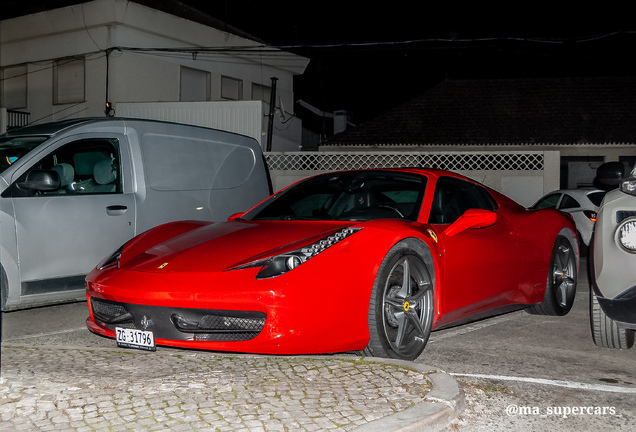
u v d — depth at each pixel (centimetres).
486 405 346
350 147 2545
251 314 373
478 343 493
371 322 395
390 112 2683
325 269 380
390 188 500
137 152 625
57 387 345
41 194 548
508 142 2492
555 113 2597
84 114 1992
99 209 578
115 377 364
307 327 371
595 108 2602
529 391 371
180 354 417
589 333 530
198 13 2211
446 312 451
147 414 305
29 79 2116
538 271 559
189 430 286
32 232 530
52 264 543
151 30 2011
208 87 2238
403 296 419
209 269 392
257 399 327
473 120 2598
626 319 410
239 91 2381
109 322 418
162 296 382
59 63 2048
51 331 536
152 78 2033
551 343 494
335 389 343
